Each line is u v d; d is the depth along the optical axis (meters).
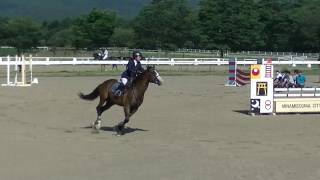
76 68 59.69
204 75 53.00
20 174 12.31
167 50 106.69
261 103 24.14
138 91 18.36
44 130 19.02
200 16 108.06
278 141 17.08
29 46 130.00
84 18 125.75
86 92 33.06
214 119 22.50
